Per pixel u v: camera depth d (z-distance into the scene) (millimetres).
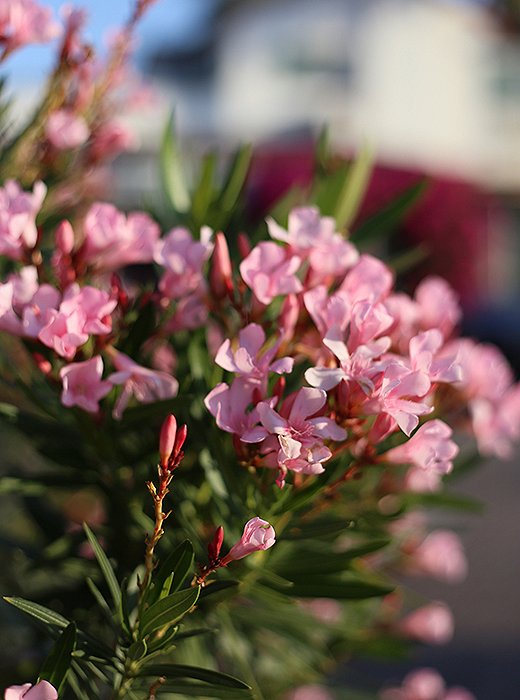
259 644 916
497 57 11047
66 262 768
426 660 2674
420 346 701
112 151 989
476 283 8594
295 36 10750
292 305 737
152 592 652
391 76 10805
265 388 688
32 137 926
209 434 751
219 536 649
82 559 845
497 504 4324
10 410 806
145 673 664
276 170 7320
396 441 723
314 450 667
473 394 894
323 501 760
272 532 647
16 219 756
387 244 8453
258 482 708
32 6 879
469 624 2957
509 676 2607
